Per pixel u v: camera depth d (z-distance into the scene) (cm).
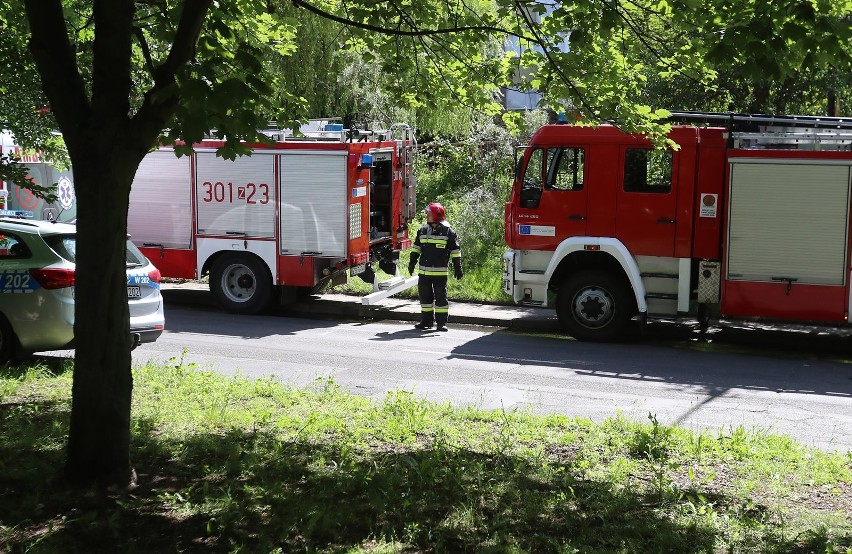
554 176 1298
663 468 630
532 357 1167
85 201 517
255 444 644
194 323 1403
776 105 1733
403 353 1182
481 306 1563
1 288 933
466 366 1099
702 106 1753
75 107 513
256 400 819
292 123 774
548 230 1305
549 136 1291
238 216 1491
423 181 2239
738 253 1223
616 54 795
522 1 743
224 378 903
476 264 1738
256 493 537
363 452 644
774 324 1399
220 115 516
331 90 2227
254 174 1474
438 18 840
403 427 714
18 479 553
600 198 1276
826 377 1077
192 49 534
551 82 805
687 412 884
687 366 1128
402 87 899
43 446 628
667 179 1248
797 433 812
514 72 866
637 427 741
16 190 1513
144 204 1532
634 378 1048
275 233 1477
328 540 474
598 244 1277
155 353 1147
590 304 1293
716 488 587
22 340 934
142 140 518
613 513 525
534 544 477
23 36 795
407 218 1658
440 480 570
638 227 1263
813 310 1205
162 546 461
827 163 1177
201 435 673
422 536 480
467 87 890
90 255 522
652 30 764
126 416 546
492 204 1878
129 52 517
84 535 470
